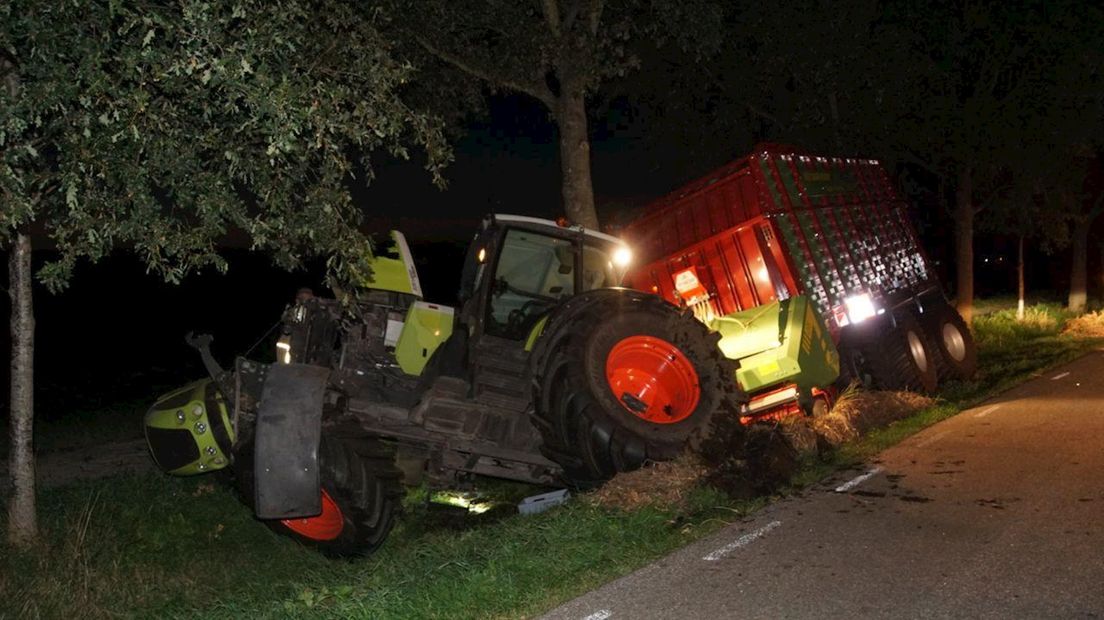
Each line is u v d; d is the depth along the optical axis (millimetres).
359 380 9164
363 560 8289
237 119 6715
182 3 5949
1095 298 36094
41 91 5910
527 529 7434
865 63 18500
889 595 6023
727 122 19141
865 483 8766
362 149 7449
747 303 13695
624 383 9039
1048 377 15430
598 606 5992
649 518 7543
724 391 8953
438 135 7371
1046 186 23094
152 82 6234
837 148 18844
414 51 12656
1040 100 20266
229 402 8711
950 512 7773
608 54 13234
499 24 12891
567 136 13164
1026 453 9727
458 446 9023
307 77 6617
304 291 9211
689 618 5750
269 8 6395
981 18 19391
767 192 13367
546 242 9609
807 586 6215
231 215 6723
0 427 14000
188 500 9719
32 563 7980
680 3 12781
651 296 9172
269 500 7621
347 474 7957
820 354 11328
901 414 12422
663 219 14141
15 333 8203
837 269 14172
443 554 7145
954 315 16891
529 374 8883
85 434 13289
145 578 8148
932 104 20141
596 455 8555
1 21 5848
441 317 9203
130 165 6410
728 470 8547
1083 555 6652
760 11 18172
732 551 6957
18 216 5910
